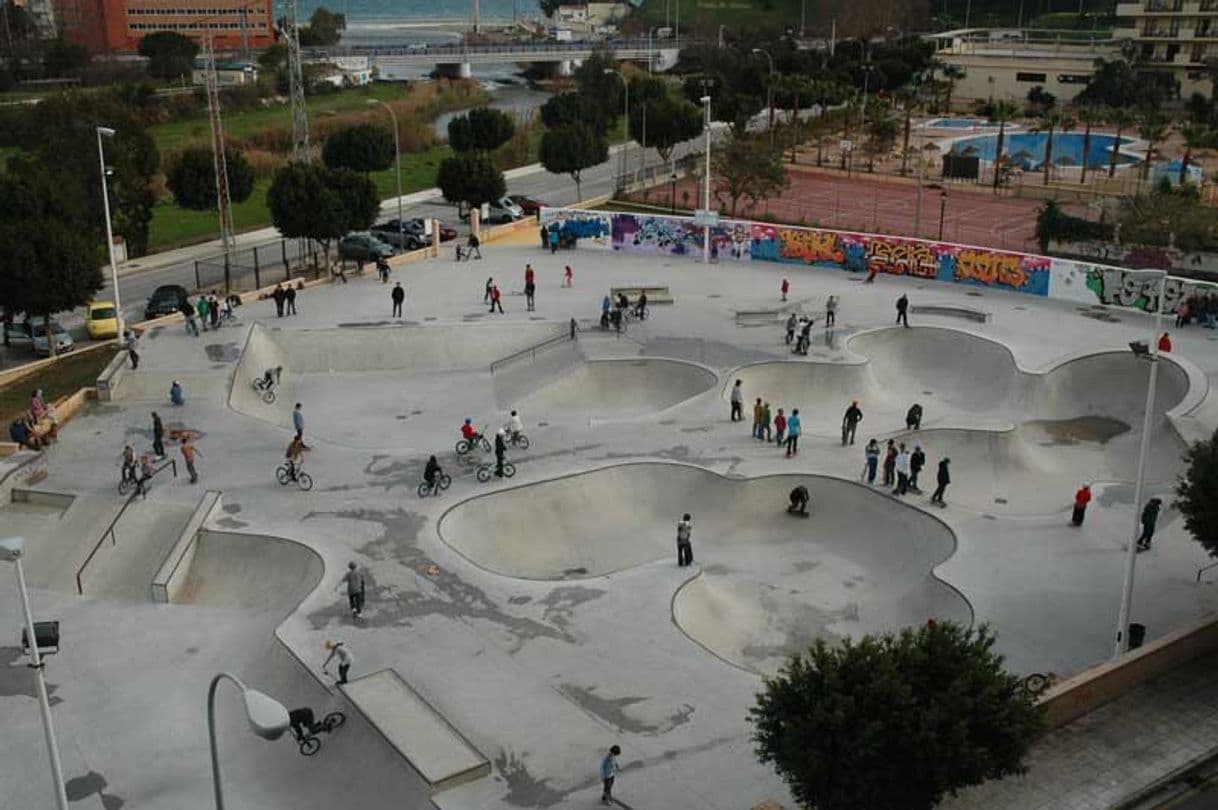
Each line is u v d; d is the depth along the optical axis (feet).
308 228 184.75
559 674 80.02
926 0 633.20
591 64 433.07
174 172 233.14
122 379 139.33
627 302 162.71
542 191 284.82
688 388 141.38
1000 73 434.71
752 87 357.82
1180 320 159.02
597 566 104.22
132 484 110.63
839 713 57.47
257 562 99.45
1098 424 136.15
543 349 153.69
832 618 94.68
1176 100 404.57
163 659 85.87
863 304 170.19
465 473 114.42
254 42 571.69
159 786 71.87
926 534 104.17
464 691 77.77
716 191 257.75
